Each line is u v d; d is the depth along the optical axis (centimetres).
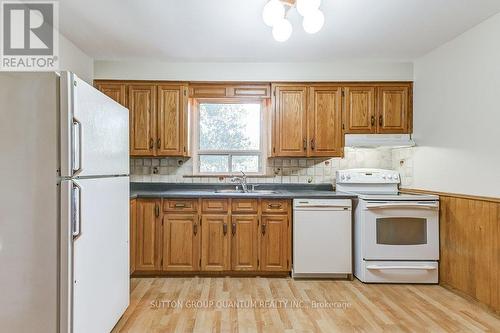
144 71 356
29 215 152
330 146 361
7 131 152
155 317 236
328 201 325
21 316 153
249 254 329
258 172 393
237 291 291
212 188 384
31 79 152
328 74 362
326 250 323
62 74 152
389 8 241
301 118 361
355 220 333
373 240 313
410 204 309
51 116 152
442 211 310
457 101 291
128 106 355
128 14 250
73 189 156
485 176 258
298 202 325
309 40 300
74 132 156
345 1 230
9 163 153
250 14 250
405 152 374
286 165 387
